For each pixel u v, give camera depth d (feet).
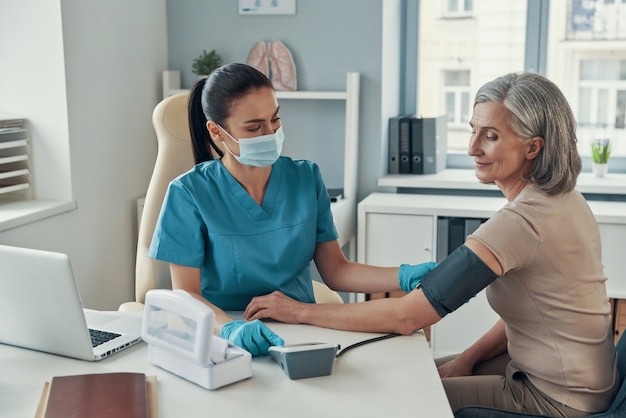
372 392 4.50
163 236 5.85
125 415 4.00
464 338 9.99
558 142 5.15
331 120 11.02
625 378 5.06
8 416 4.20
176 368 4.74
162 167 7.55
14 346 5.26
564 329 5.21
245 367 4.67
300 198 6.15
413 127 11.08
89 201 9.34
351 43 10.66
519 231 5.09
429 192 11.07
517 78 5.29
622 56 10.98
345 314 5.53
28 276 4.89
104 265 9.70
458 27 11.50
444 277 5.24
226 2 10.90
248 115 5.58
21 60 8.89
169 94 10.68
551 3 11.03
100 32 9.43
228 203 5.93
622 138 11.21
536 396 5.37
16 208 8.48
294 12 10.73
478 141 5.37
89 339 4.93
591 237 5.30
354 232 10.90
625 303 9.52
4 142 8.63
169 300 4.71
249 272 5.93
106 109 9.62
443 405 4.33
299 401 4.38
